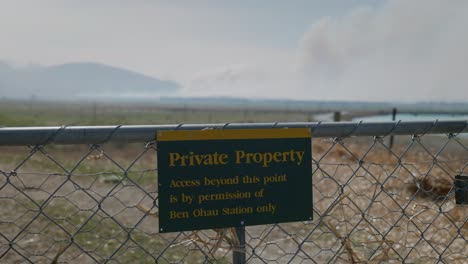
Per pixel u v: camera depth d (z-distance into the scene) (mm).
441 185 6188
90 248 4676
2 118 16641
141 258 4465
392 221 5691
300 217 2207
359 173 8172
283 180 2180
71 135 1907
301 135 2201
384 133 2369
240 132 2113
